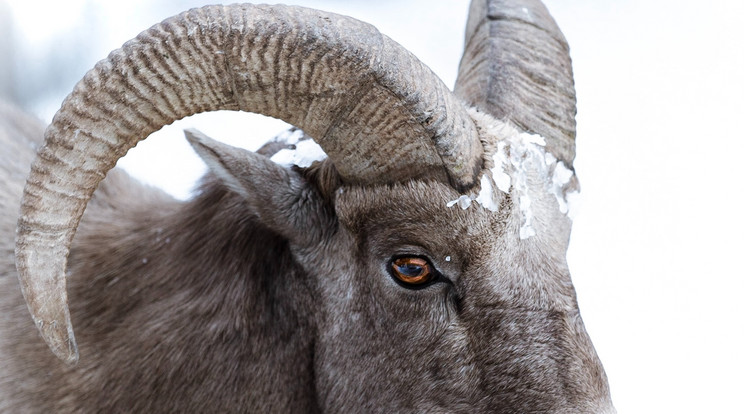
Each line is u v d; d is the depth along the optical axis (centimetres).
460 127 704
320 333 784
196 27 684
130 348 803
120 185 967
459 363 734
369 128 711
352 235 761
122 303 820
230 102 722
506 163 735
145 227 854
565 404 708
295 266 790
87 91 677
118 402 800
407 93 688
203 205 825
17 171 963
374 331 761
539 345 715
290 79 702
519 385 716
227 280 801
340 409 780
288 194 777
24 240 670
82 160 683
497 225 718
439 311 738
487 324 723
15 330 833
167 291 813
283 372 793
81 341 814
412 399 754
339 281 773
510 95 828
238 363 794
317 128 729
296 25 686
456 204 711
